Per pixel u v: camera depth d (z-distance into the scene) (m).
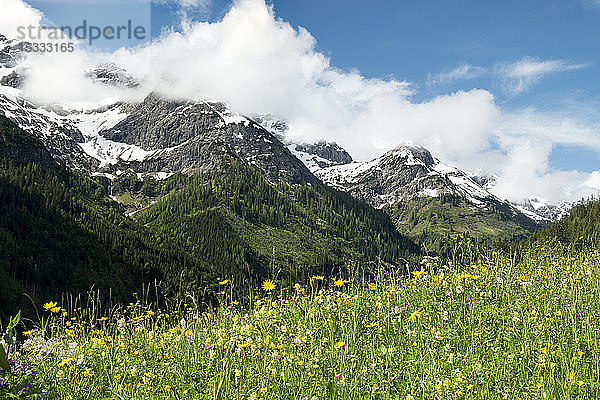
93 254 147.12
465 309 10.38
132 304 11.51
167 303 11.59
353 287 11.91
